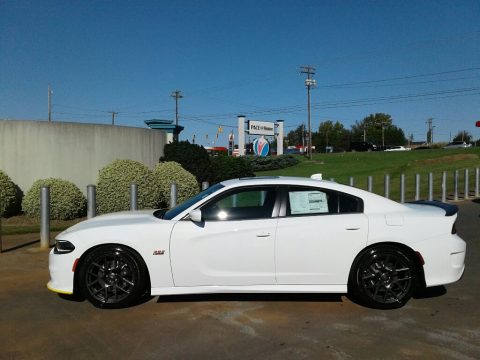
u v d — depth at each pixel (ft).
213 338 14.32
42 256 25.20
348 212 17.38
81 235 16.88
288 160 117.91
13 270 22.38
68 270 16.78
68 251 16.83
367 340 14.17
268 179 18.06
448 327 15.23
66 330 14.96
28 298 18.20
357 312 16.67
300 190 17.57
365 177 82.33
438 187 64.80
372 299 16.88
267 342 14.02
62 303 17.58
